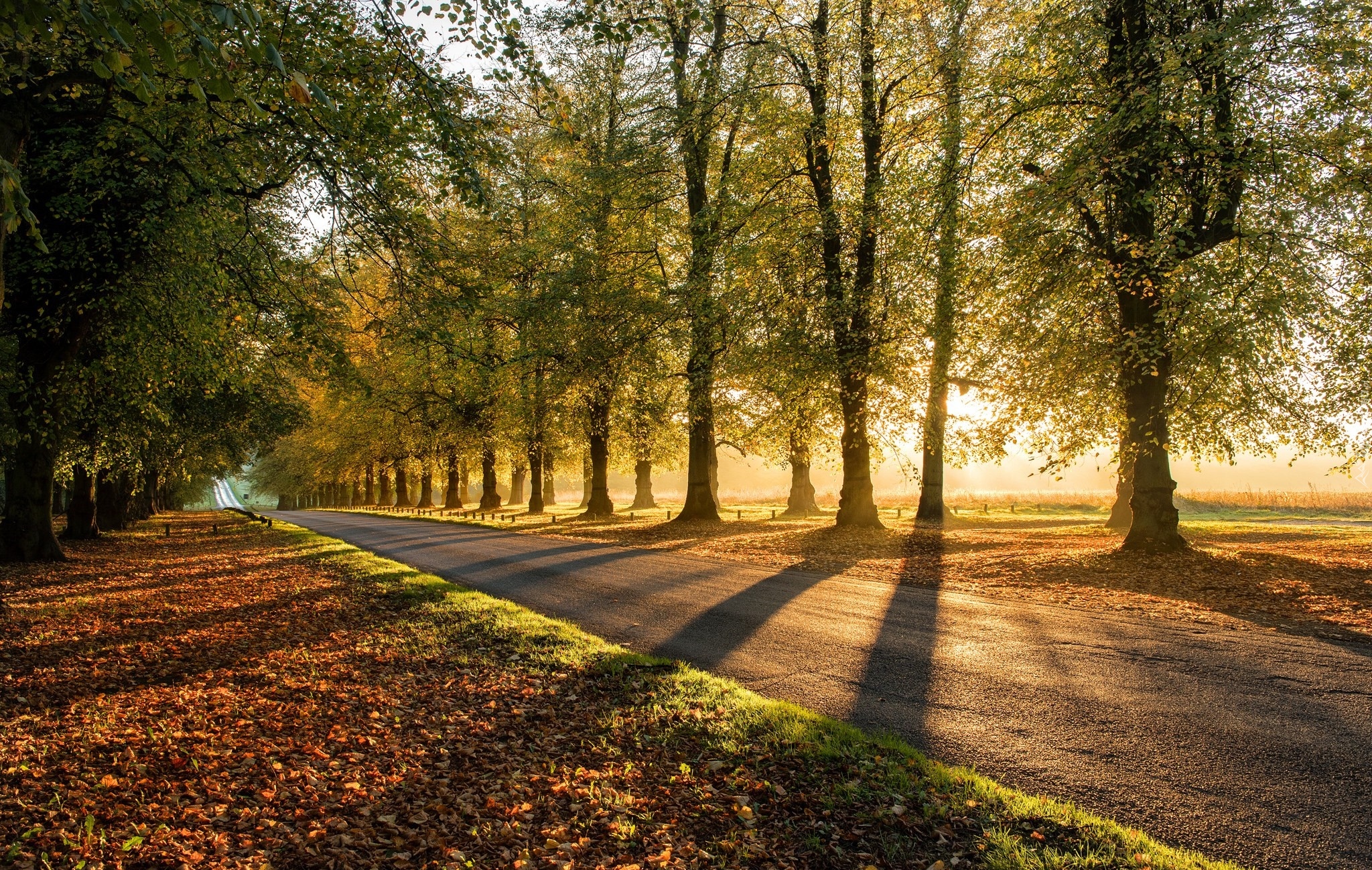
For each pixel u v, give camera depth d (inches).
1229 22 446.6
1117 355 537.3
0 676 315.3
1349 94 432.5
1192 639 337.7
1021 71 590.2
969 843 163.9
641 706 255.9
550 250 924.6
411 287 441.7
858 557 669.3
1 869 153.3
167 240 489.7
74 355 602.9
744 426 997.2
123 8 156.0
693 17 375.6
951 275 625.6
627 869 157.6
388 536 1051.9
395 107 384.2
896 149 764.0
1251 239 502.3
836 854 162.4
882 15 746.2
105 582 601.6
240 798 193.9
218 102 383.6
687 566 638.5
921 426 775.1
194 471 1315.2
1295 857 155.2
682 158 893.2
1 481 1332.4
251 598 514.3
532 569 633.6
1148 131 480.1
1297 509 1334.9
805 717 235.5
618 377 970.7
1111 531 856.9
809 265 755.4
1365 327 503.8
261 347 653.9
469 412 1546.5
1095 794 186.7
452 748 227.5
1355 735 219.8
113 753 223.6
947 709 251.0
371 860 163.2
